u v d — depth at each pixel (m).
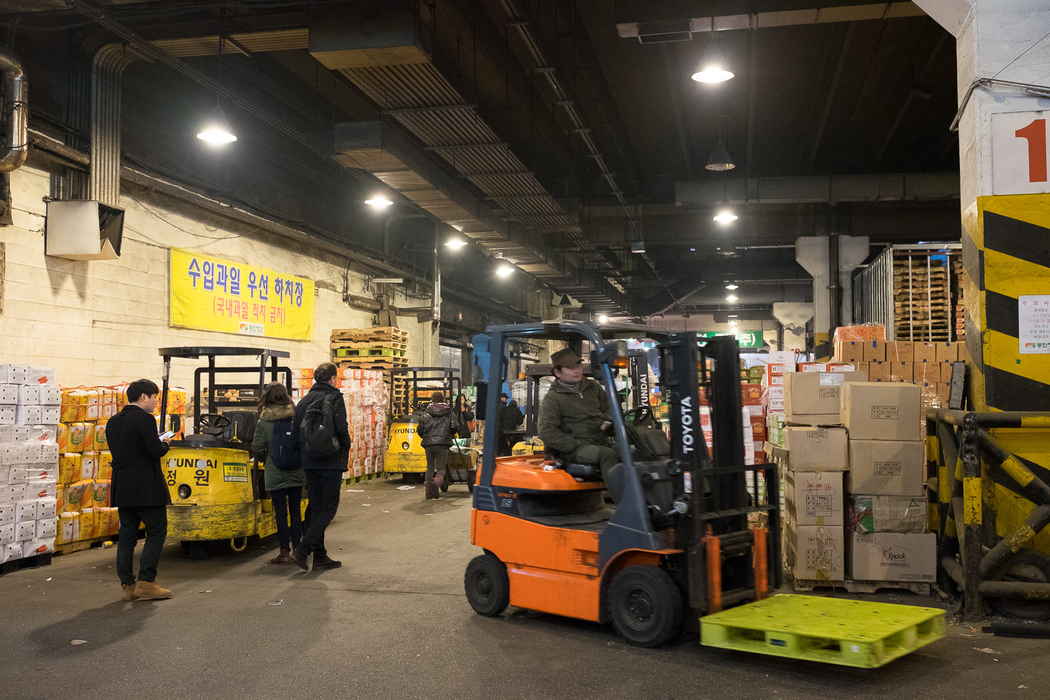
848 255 23.22
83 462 9.10
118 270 12.26
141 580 6.63
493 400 6.30
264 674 4.75
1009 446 5.96
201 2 10.48
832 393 6.77
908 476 6.48
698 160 23.72
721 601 5.23
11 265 10.39
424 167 15.45
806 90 17.83
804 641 4.61
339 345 18.84
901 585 6.50
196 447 8.32
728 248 25.22
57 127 10.98
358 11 10.41
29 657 5.10
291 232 16.64
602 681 4.58
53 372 8.32
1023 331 6.02
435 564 7.93
